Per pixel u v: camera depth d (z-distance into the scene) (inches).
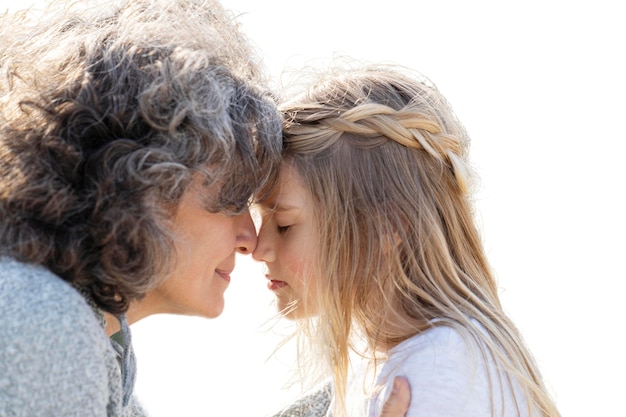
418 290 75.5
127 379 66.0
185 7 69.6
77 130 58.6
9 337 53.6
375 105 76.9
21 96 60.2
